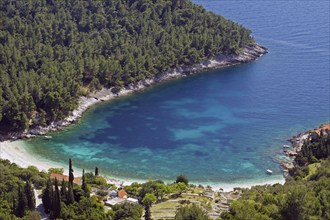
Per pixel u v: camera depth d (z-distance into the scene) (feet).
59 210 520.01
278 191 579.48
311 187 549.54
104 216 524.11
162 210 557.74
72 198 544.21
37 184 608.60
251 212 478.59
